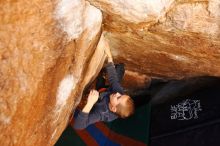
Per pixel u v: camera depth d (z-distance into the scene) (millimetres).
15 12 1651
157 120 3785
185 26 2531
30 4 1725
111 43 3119
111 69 3057
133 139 3859
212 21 2445
